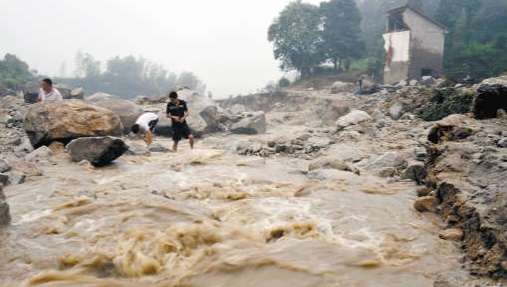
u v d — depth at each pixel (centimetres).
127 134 1243
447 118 603
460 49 3812
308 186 551
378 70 4269
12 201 453
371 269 282
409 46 2962
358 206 450
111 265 301
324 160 677
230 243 338
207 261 302
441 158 480
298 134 1230
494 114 609
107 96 1805
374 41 6106
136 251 313
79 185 541
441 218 407
